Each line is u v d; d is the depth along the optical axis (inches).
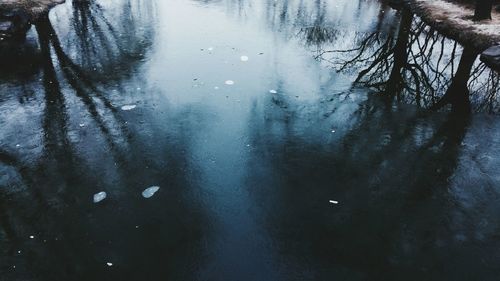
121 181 186.7
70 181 185.8
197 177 190.5
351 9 534.3
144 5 531.2
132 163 199.8
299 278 139.0
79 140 218.1
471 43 384.2
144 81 293.7
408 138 226.1
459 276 141.5
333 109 258.1
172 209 170.1
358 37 413.7
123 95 271.4
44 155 204.5
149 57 341.4
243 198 177.3
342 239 156.3
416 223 165.0
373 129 235.0
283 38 399.2
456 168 199.9
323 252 150.1
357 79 306.3
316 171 196.7
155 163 200.2
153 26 433.4
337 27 446.6
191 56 343.3
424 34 429.1
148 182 186.2
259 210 170.4
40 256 146.2
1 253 146.9
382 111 256.8
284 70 318.3
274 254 148.6
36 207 169.8
